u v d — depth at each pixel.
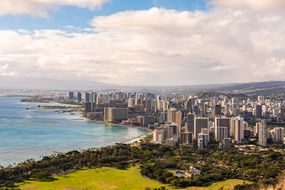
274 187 112.19
